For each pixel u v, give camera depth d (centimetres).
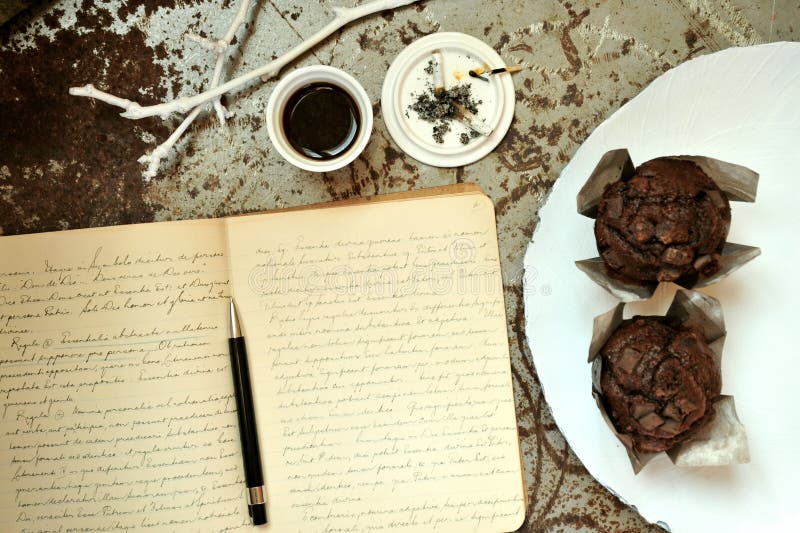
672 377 57
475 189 65
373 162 65
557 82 65
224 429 65
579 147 64
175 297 65
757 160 63
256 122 65
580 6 65
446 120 65
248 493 64
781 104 62
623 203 58
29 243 65
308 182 65
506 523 64
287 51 65
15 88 66
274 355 65
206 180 65
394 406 65
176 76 65
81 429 65
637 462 59
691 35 65
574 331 63
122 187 65
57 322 65
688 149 63
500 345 64
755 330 63
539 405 65
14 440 65
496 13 65
